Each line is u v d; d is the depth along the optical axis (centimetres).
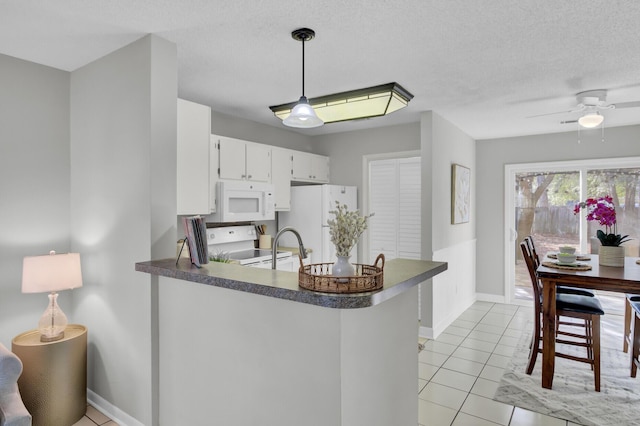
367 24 201
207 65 260
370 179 483
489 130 471
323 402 150
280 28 206
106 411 242
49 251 261
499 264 523
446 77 282
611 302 473
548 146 487
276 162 407
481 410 251
